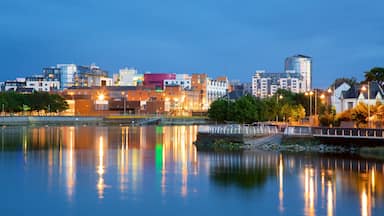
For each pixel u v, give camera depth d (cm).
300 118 17862
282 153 10944
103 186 7200
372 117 13288
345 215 5647
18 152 11556
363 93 15962
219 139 12812
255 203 6219
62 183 7438
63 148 12644
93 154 11150
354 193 6694
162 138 16612
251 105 16125
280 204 6147
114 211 5906
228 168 8762
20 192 6850
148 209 5978
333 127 12050
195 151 11625
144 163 9494
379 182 7394
